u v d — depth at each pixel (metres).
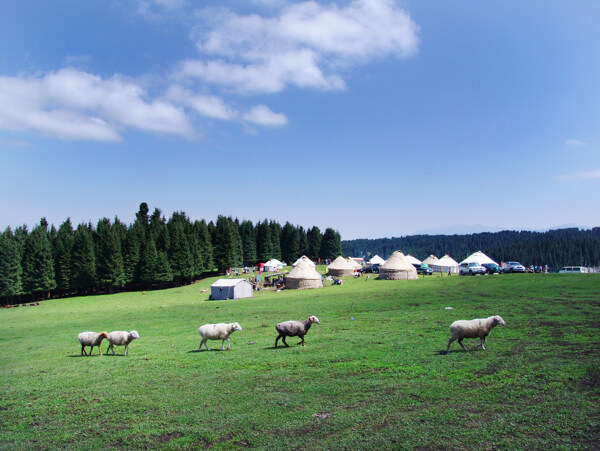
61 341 32.62
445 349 19.22
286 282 80.75
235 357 20.59
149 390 15.73
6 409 14.68
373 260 118.81
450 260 98.25
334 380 15.29
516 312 29.78
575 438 9.38
